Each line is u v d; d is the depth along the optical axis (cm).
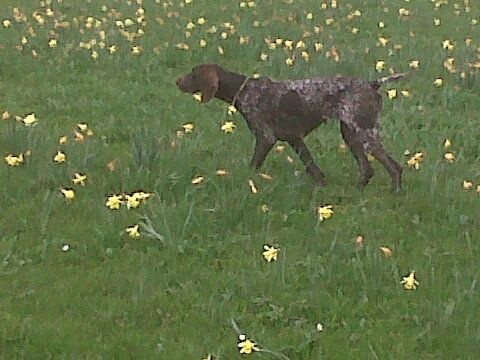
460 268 985
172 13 2325
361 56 1917
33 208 1134
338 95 1190
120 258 1006
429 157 1363
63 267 984
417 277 963
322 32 2167
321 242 1049
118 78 1820
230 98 1232
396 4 2516
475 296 905
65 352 816
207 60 1941
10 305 895
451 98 1661
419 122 1548
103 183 1210
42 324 859
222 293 929
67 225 1089
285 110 1209
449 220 1112
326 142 1440
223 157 1345
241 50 1994
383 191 1233
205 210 1106
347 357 811
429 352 823
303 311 892
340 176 1294
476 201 1173
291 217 1122
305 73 1764
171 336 849
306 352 820
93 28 2136
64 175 1223
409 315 885
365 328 862
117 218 1088
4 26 2159
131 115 1578
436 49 2014
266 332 857
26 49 1964
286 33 2128
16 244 1034
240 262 993
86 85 1753
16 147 1330
